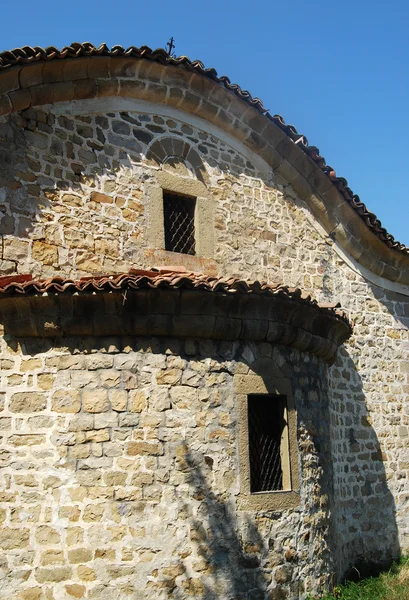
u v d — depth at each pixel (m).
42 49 8.72
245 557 7.85
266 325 8.39
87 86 9.37
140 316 7.72
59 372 7.68
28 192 8.68
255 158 11.30
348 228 12.20
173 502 7.61
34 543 7.30
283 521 8.30
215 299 7.87
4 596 7.19
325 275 11.91
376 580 10.28
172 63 10.00
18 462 7.48
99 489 7.43
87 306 7.59
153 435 7.68
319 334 9.29
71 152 9.18
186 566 7.52
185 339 8.03
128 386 7.71
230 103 10.77
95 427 7.56
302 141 11.39
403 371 12.77
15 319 7.73
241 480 8.01
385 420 12.27
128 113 9.89
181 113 10.46
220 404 8.07
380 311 12.70
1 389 7.68
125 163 9.69
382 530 11.77
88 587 7.22
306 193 11.79
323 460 9.30
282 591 8.09
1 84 8.53
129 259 9.44
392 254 12.68
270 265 11.09
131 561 7.34
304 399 9.06
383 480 11.98
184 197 10.33
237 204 10.87
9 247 8.39
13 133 8.69
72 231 8.97
